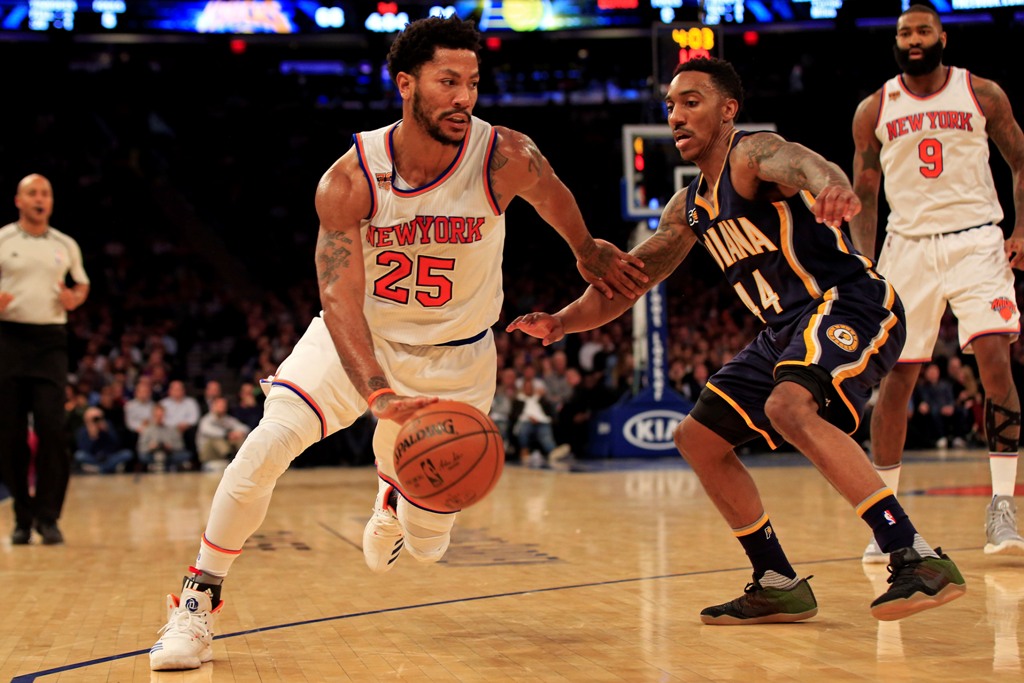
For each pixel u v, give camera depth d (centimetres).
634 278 347
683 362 1495
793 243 313
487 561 470
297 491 943
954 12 1847
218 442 1302
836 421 302
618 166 2192
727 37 2047
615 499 775
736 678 255
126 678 270
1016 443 432
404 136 293
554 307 1975
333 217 291
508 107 2219
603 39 2169
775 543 328
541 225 2184
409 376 312
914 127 450
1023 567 415
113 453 1303
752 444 1447
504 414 1370
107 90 2206
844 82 2089
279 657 292
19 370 587
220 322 1853
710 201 326
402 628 329
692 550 492
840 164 2088
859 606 349
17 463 587
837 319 303
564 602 367
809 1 1853
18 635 331
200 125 2239
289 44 2028
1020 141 444
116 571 475
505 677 263
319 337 305
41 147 2170
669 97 326
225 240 2162
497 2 1894
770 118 2102
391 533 343
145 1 1888
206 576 292
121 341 1653
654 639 305
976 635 298
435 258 302
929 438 1405
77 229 2127
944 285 446
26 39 1858
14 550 559
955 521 573
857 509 282
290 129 2255
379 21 1925
